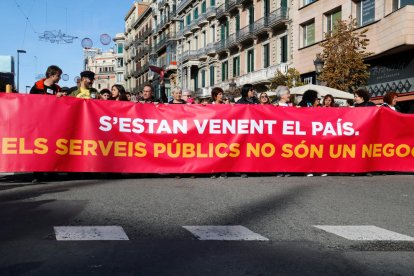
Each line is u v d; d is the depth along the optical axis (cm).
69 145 785
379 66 2142
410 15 1797
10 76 1822
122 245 393
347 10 2309
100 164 798
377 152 904
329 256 375
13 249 377
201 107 841
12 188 710
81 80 895
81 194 652
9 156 763
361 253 386
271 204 596
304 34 2761
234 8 3828
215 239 420
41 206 560
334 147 884
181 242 408
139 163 817
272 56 3231
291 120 870
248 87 1009
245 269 337
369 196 668
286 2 3044
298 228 470
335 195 671
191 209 557
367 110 898
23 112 768
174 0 5756
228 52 4034
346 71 2009
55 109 779
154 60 6631
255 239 422
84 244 394
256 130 855
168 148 828
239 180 827
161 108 828
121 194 655
